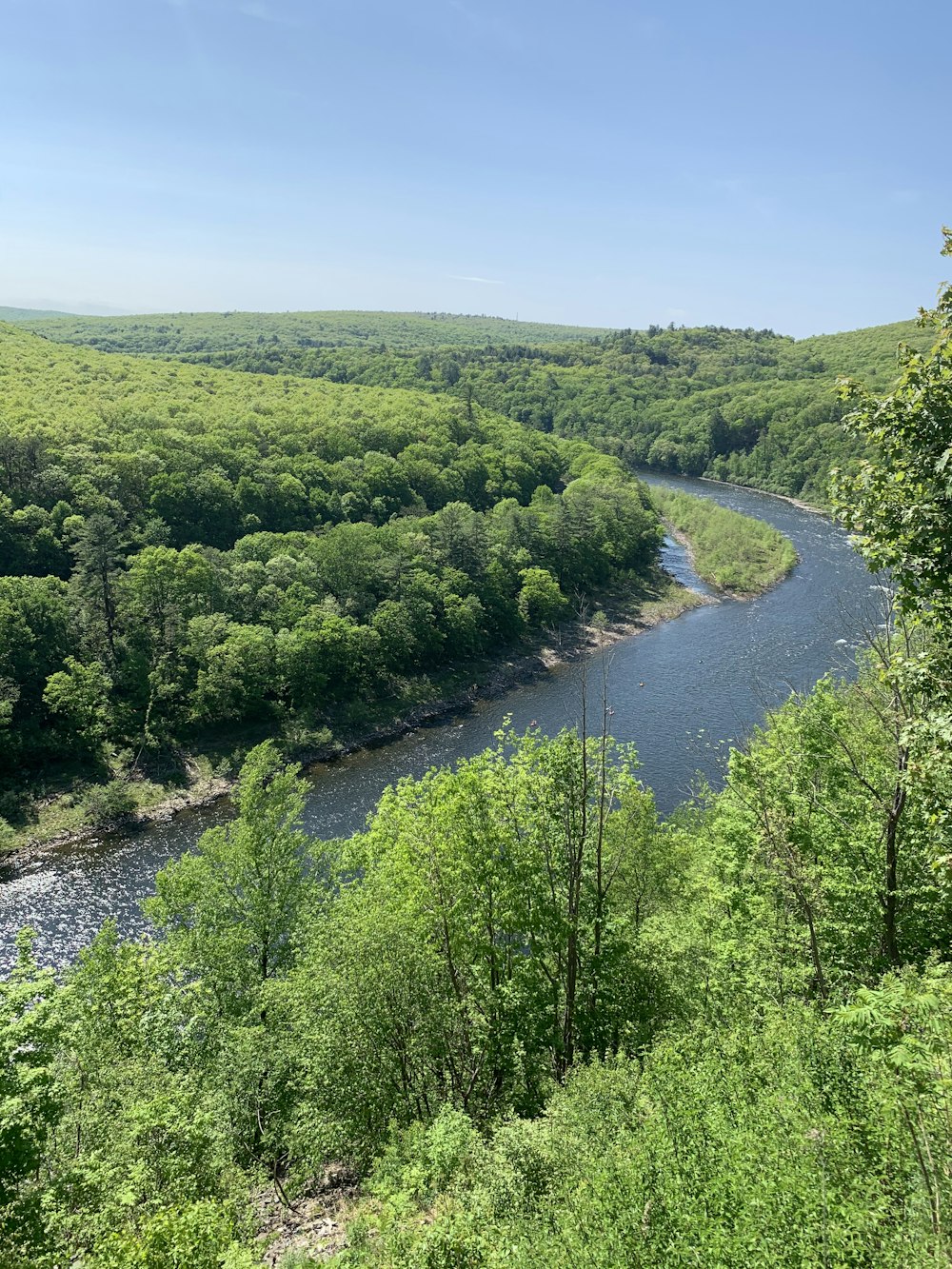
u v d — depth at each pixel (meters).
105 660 58.34
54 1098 13.26
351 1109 17.61
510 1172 12.68
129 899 41.34
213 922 25.50
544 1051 20.36
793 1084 11.55
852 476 12.02
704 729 56.19
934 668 10.94
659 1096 12.85
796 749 20.62
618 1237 9.92
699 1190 10.31
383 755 59.16
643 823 26.00
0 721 48.81
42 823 47.41
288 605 66.38
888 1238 8.36
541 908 20.00
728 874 21.75
